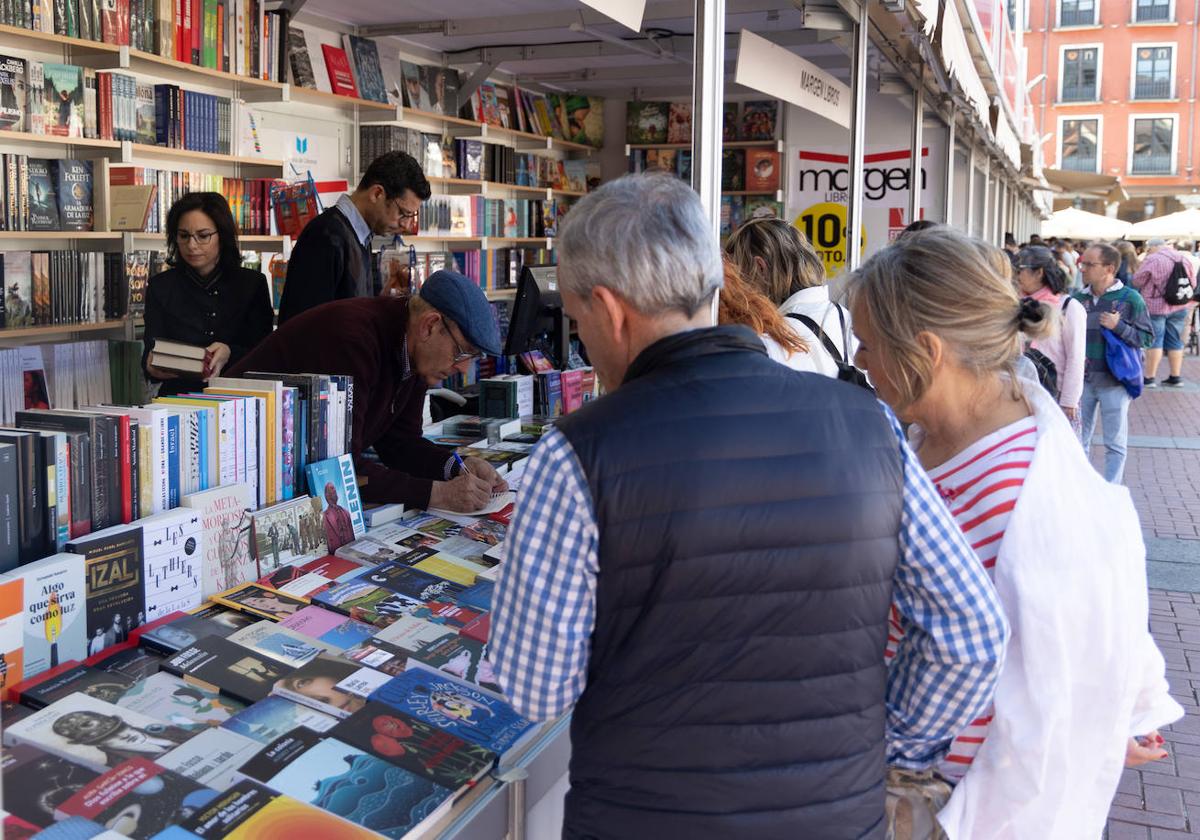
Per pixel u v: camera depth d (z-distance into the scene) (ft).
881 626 3.93
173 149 15.10
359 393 8.01
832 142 26.23
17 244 13.96
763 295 8.43
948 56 14.39
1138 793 10.61
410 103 20.88
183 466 6.28
